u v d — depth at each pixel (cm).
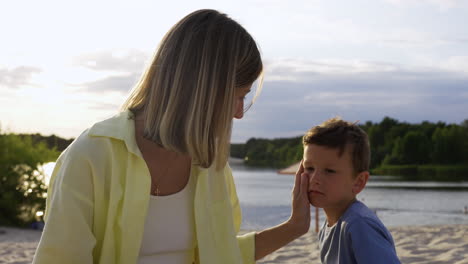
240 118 169
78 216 144
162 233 161
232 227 177
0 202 1500
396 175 9644
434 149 11044
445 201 3547
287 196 4088
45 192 1559
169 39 157
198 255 176
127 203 150
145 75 162
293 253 809
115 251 150
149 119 154
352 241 207
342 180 219
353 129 225
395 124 11844
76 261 143
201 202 168
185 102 152
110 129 152
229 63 155
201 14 159
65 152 153
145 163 152
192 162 167
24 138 1630
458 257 714
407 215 2491
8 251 893
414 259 712
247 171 13025
